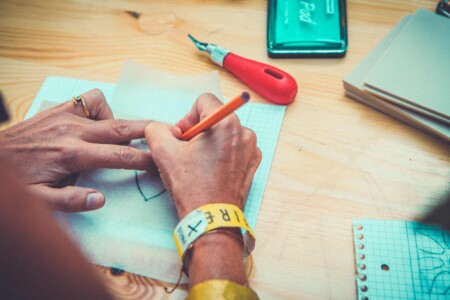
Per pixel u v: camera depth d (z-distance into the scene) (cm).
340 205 74
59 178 75
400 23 89
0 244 33
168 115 83
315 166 78
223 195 67
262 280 69
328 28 89
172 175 70
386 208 73
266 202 75
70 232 73
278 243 72
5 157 74
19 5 100
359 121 82
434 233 70
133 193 76
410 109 79
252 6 97
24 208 33
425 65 80
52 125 77
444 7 89
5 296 36
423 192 74
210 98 76
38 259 35
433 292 65
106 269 71
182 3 98
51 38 96
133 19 97
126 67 88
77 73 91
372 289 67
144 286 69
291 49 89
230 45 92
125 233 73
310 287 68
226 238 64
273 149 80
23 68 93
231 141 70
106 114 82
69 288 39
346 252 70
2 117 41
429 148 78
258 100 86
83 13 98
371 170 77
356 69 84
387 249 69
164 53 93
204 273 61
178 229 65
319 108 84
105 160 74
